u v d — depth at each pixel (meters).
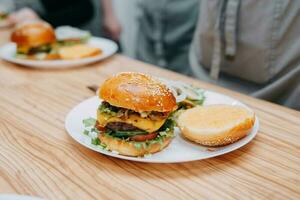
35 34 0.79
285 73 0.77
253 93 0.81
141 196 0.36
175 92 0.51
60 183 0.38
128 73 0.46
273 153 0.44
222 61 0.84
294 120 0.52
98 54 0.81
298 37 0.73
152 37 1.50
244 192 0.37
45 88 0.65
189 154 0.43
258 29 0.76
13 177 0.39
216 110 0.49
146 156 0.42
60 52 0.80
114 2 1.90
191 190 0.37
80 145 0.46
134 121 0.42
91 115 0.52
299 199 0.36
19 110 0.56
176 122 0.47
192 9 1.42
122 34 1.93
